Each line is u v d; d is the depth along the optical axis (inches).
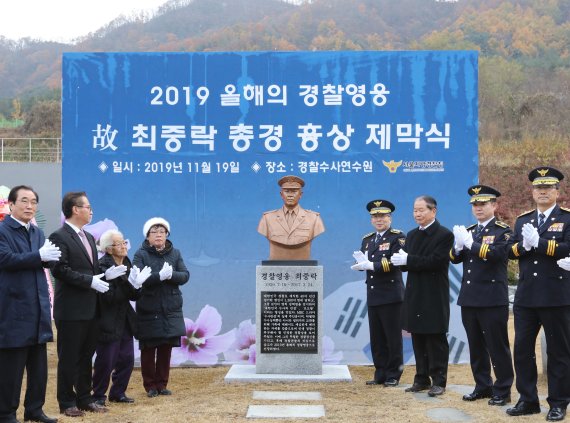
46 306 205.0
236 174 326.3
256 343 283.3
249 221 326.3
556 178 216.8
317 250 323.9
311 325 282.0
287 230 285.1
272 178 325.7
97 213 325.4
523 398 216.4
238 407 232.5
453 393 253.1
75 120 326.6
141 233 325.7
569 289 208.8
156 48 1907.0
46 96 1518.2
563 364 209.0
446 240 250.5
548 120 1079.6
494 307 229.9
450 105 323.3
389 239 275.7
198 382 289.7
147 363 255.0
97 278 217.2
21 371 201.9
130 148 326.3
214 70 326.6
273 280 282.5
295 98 325.7
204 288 325.4
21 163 635.5
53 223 634.8
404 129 324.2
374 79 325.1
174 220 326.3
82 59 326.3
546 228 214.1
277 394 253.8
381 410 226.7
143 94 327.0
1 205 373.1
